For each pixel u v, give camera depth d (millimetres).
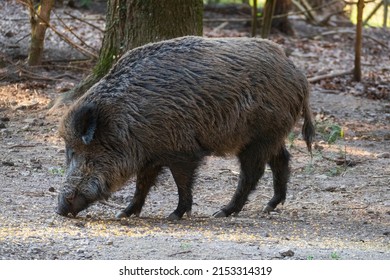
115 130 10656
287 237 10375
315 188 13969
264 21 24281
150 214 11828
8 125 17000
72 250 9055
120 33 17609
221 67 11055
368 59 28078
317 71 24734
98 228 10336
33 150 15469
